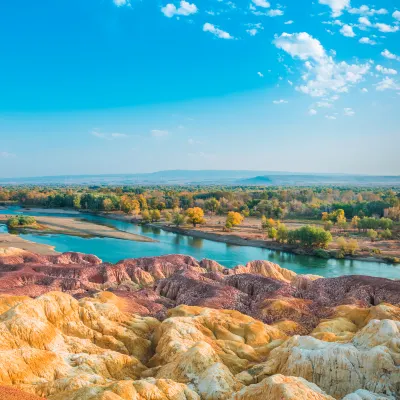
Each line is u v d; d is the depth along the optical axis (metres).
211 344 51.41
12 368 37.62
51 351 43.00
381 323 46.59
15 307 48.53
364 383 39.25
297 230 157.88
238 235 180.12
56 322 51.38
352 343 47.16
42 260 111.88
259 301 77.31
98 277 98.69
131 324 59.69
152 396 34.56
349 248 145.38
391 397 37.16
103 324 54.91
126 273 101.81
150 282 100.69
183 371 41.72
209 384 38.84
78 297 78.38
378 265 133.38
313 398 32.81
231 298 79.25
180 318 57.78
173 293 89.94
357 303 72.88
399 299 74.56
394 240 168.12
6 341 42.09
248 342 55.00
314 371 40.94
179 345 48.22
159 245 163.25
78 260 115.75
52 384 36.72
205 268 114.25
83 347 47.50
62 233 181.25
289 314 68.25
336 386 39.78
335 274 121.00
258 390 34.84
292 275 114.94
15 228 189.25
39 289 82.75
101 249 150.50
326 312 67.94
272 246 162.00
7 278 86.62
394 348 41.97
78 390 34.00
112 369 44.47
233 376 41.75
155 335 56.38
